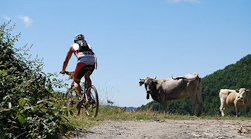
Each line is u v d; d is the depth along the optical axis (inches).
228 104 1124.5
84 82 402.6
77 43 394.9
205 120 562.9
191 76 838.5
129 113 596.7
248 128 425.7
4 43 312.2
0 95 241.0
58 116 265.7
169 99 885.8
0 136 223.3
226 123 496.4
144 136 329.7
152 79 906.1
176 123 474.0
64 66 403.9
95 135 311.1
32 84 279.0
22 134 247.8
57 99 278.7
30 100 251.6
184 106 2299.5
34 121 242.1
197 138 340.2
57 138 259.4
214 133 375.2
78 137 287.3
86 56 389.4
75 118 391.5
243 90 1020.5
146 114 617.0
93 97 398.9
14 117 240.4
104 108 574.6
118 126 385.4
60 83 292.0
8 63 293.0
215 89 2918.3
